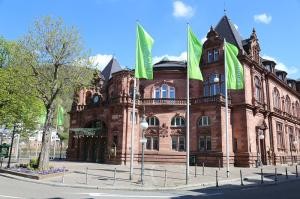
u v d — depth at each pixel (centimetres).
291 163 5434
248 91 4434
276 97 5488
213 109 4266
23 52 3097
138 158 4438
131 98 4550
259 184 2417
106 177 2697
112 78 5188
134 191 2025
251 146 4262
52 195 1688
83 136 5128
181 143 4459
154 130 4525
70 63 3172
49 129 3053
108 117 4772
